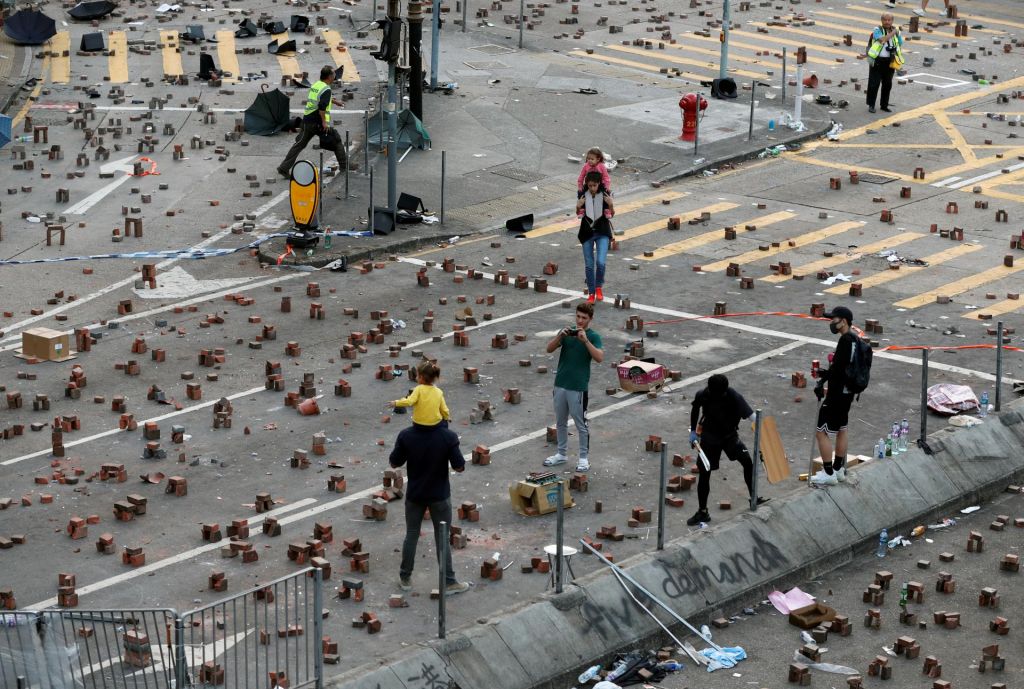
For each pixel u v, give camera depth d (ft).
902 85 265.34
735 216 197.26
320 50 280.31
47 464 121.60
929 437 125.39
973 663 96.48
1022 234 184.03
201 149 221.46
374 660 90.27
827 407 115.24
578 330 118.01
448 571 100.68
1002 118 244.83
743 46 292.20
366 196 199.72
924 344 151.33
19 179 205.98
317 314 157.69
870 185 211.82
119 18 303.07
